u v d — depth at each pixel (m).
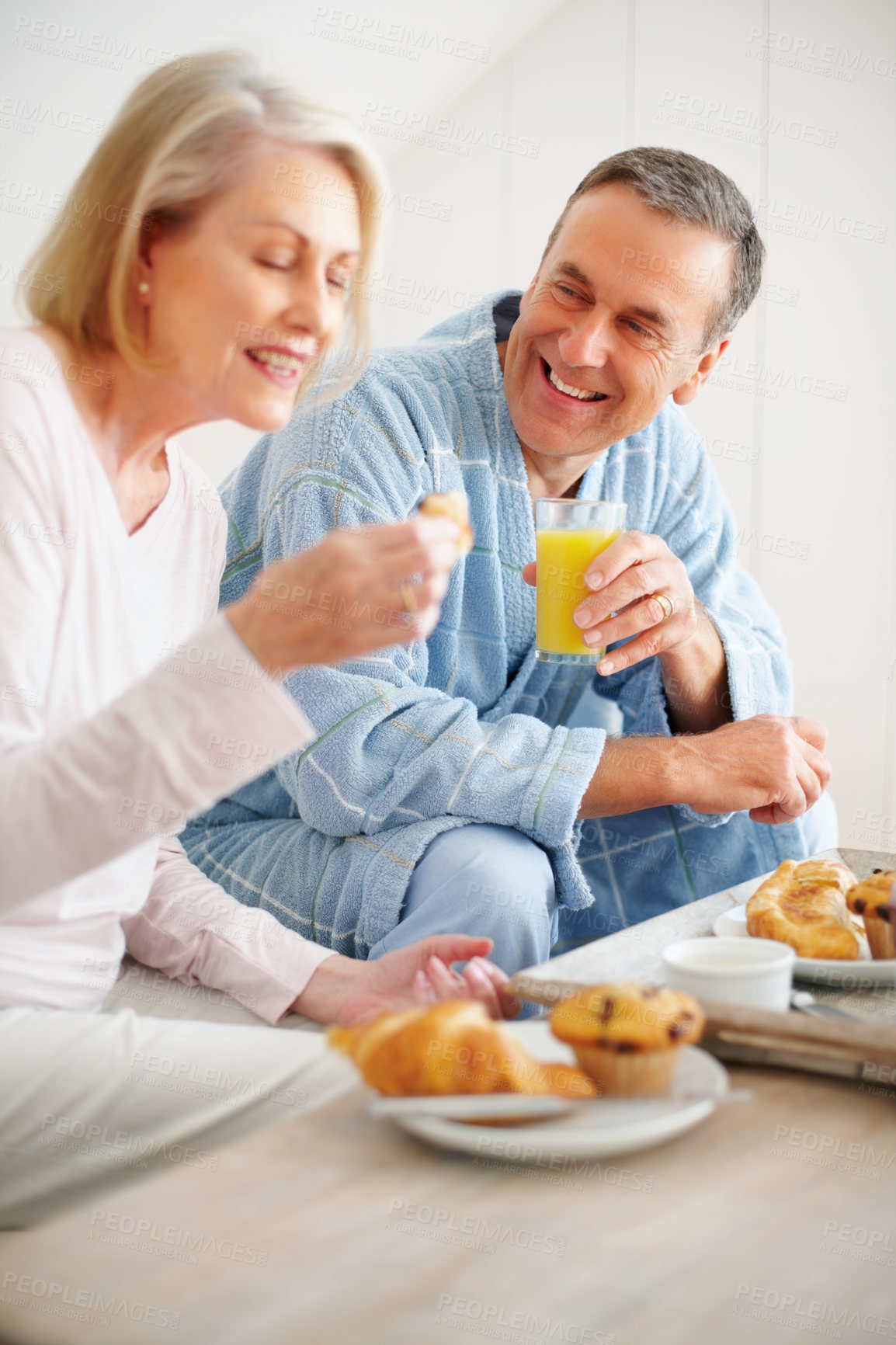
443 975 0.90
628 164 1.39
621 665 1.36
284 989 1.01
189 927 1.07
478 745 1.25
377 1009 0.94
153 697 0.70
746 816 1.57
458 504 0.80
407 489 1.41
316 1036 0.81
